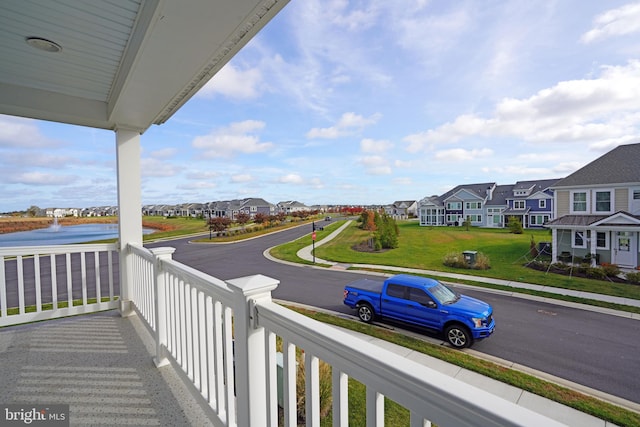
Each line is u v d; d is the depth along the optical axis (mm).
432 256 13062
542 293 6988
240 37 1833
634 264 10484
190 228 31078
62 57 2340
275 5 1561
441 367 3725
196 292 1744
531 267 10609
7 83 2799
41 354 2525
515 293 7039
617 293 6992
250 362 1172
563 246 12203
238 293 1201
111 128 3594
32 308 5648
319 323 906
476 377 3432
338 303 6672
